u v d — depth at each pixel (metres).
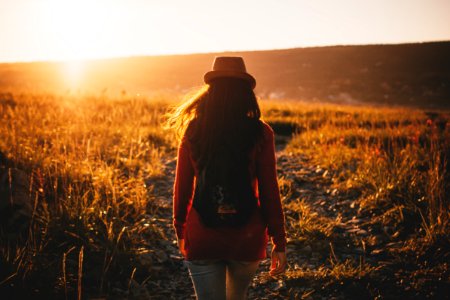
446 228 4.56
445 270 3.96
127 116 12.02
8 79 56.34
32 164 5.73
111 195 5.21
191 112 2.27
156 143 8.91
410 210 5.18
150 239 4.60
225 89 2.16
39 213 4.55
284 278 3.98
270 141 2.17
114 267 3.88
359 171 6.61
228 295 2.40
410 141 8.95
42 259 3.77
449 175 6.43
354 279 3.90
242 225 2.12
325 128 11.11
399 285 3.80
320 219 5.23
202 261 2.20
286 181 6.54
